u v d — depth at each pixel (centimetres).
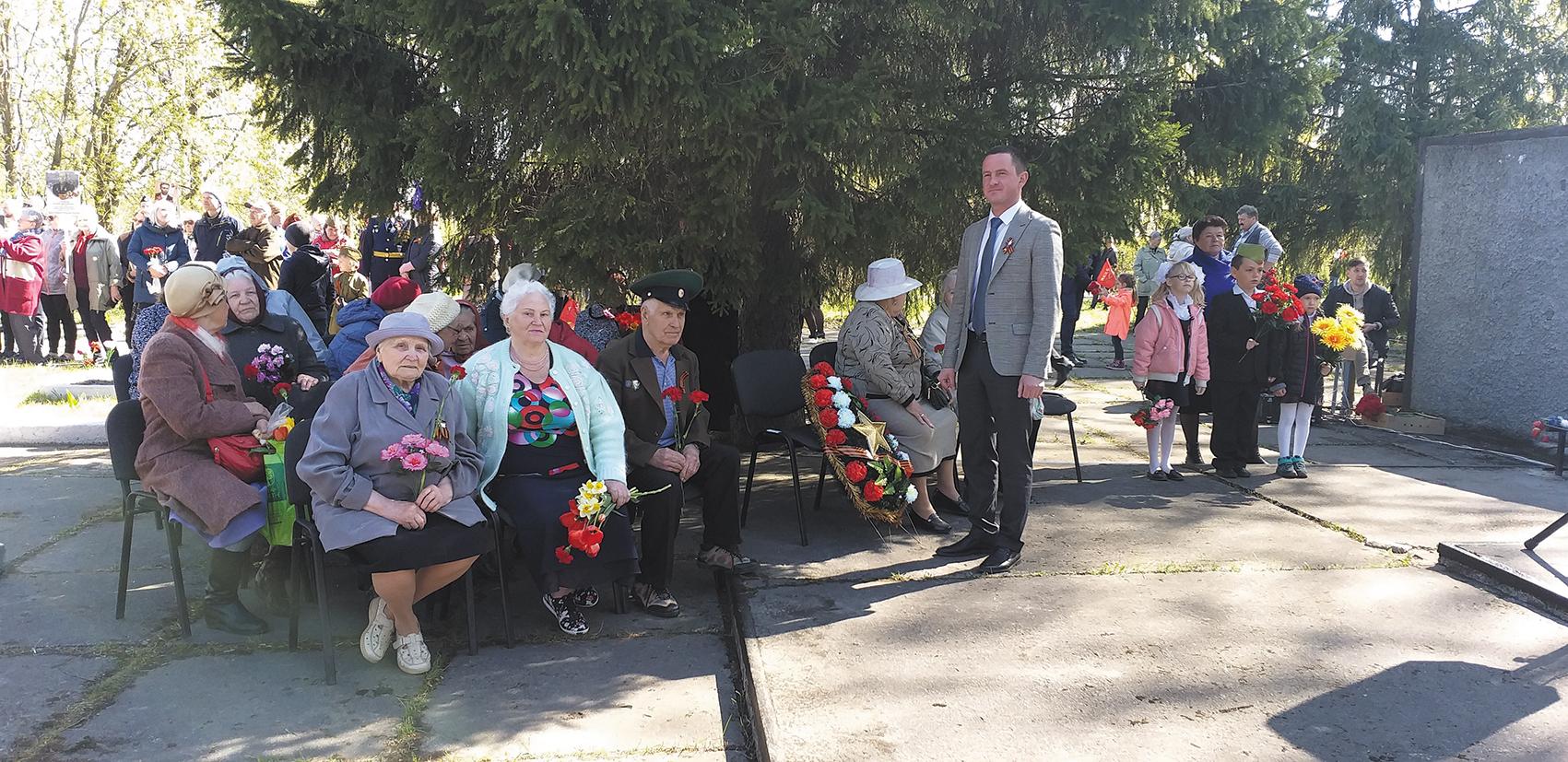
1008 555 457
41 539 506
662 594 415
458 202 546
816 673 349
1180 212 677
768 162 550
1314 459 709
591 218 521
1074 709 321
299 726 316
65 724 315
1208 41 583
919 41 570
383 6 498
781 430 530
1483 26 1330
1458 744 298
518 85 479
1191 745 298
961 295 474
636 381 440
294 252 627
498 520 391
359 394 358
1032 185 570
